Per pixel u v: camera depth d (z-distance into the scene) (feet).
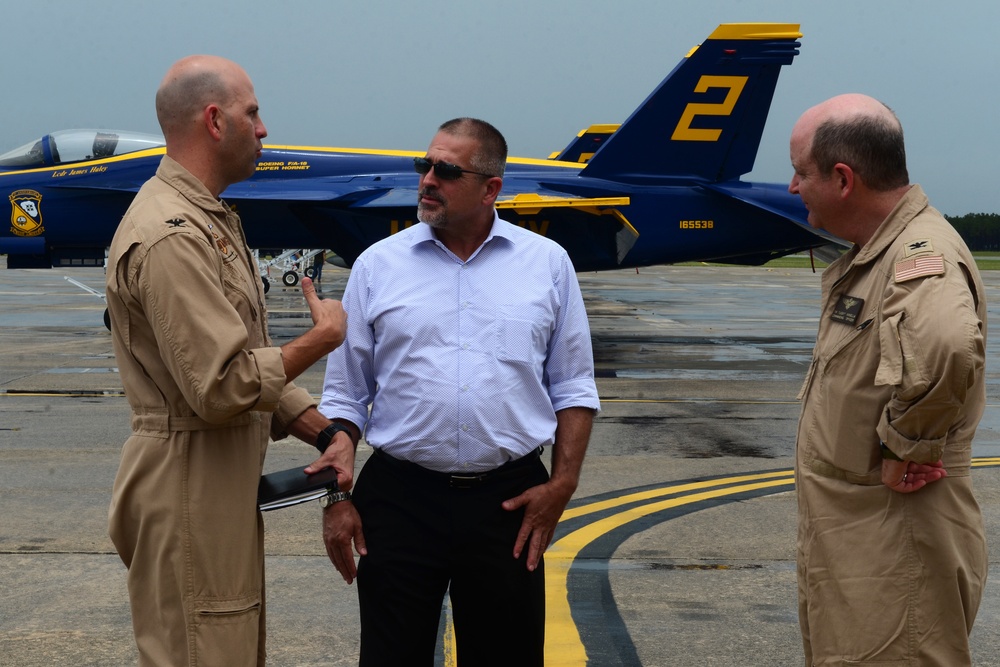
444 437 8.22
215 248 7.41
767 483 21.09
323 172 56.24
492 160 8.37
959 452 7.64
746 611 13.37
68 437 24.91
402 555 8.33
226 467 7.42
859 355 7.70
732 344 51.80
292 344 7.38
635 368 41.47
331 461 7.97
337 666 11.40
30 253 52.90
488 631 8.61
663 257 52.24
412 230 8.87
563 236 51.60
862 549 7.67
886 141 7.70
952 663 7.59
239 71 7.80
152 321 7.07
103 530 16.76
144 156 53.36
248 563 7.55
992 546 16.34
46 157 53.31
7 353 43.29
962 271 7.25
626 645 12.10
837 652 7.79
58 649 11.78
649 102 51.16
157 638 7.49
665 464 22.99
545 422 8.63
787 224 51.52
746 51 50.47
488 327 8.39
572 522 17.83
